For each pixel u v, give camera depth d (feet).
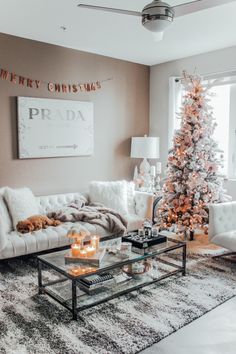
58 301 8.90
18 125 14.37
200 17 11.89
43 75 14.98
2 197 13.11
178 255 13.16
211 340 7.71
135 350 7.29
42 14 11.58
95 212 13.98
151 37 14.08
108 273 9.76
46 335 7.79
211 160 14.88
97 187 15.60
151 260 12.35
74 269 8.80
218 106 16.88
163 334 7.87
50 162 15.61
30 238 11.48
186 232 15.52
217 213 12.41
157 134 19.36
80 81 16.26
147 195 15.26
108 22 12.34
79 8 11.04
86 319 8.50
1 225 10.86
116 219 13.75
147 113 19.58
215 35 13.92
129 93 18.49
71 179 16.42
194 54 16.97
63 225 12.85
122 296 9.75
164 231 16.60
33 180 15.10
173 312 8.86
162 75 18.76
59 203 14.97
